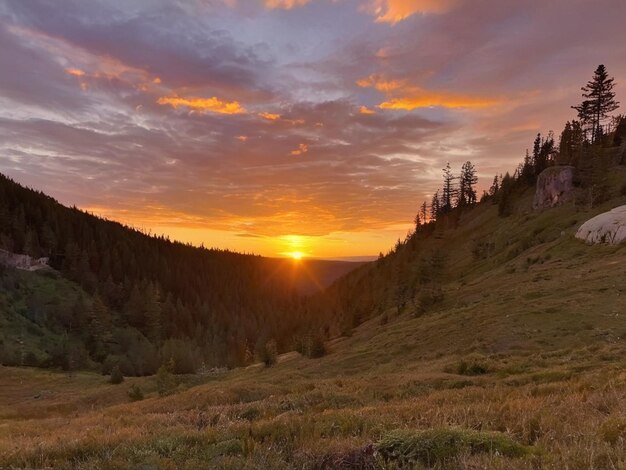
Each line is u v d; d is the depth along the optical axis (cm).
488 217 12988
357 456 571
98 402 4997
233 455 624
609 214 6112
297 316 17112
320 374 3406
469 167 16400
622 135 11275
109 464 612
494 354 2588
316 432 716
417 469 493
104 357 13175
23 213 19450
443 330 3734
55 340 13550
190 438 766
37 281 16412
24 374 9494
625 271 3925
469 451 524
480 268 8881
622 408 711
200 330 16788
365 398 1523
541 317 3192
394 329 5116
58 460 702
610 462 437
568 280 4259
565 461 464
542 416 697
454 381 1925
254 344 15450
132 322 16550
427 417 797
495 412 793
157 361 12106
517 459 492
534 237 8112
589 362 1947
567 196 9456
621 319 2817
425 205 16988
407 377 2172
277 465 556
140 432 921
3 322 13162
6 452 793
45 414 4516
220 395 2264
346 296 14812
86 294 17038
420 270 10669
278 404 1348
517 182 13475
